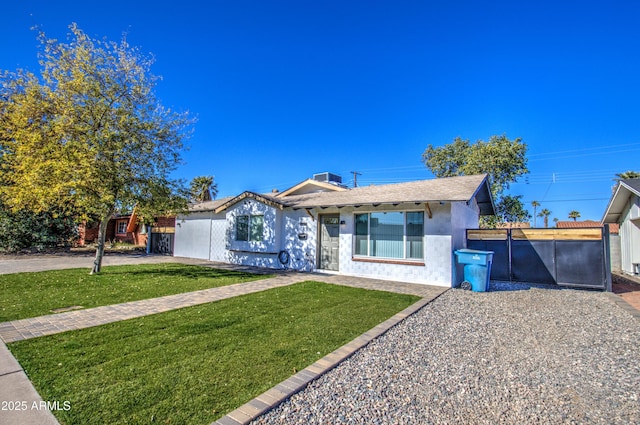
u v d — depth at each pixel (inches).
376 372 148.6
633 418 114.0
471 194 380.8
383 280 428.8
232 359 157.4
